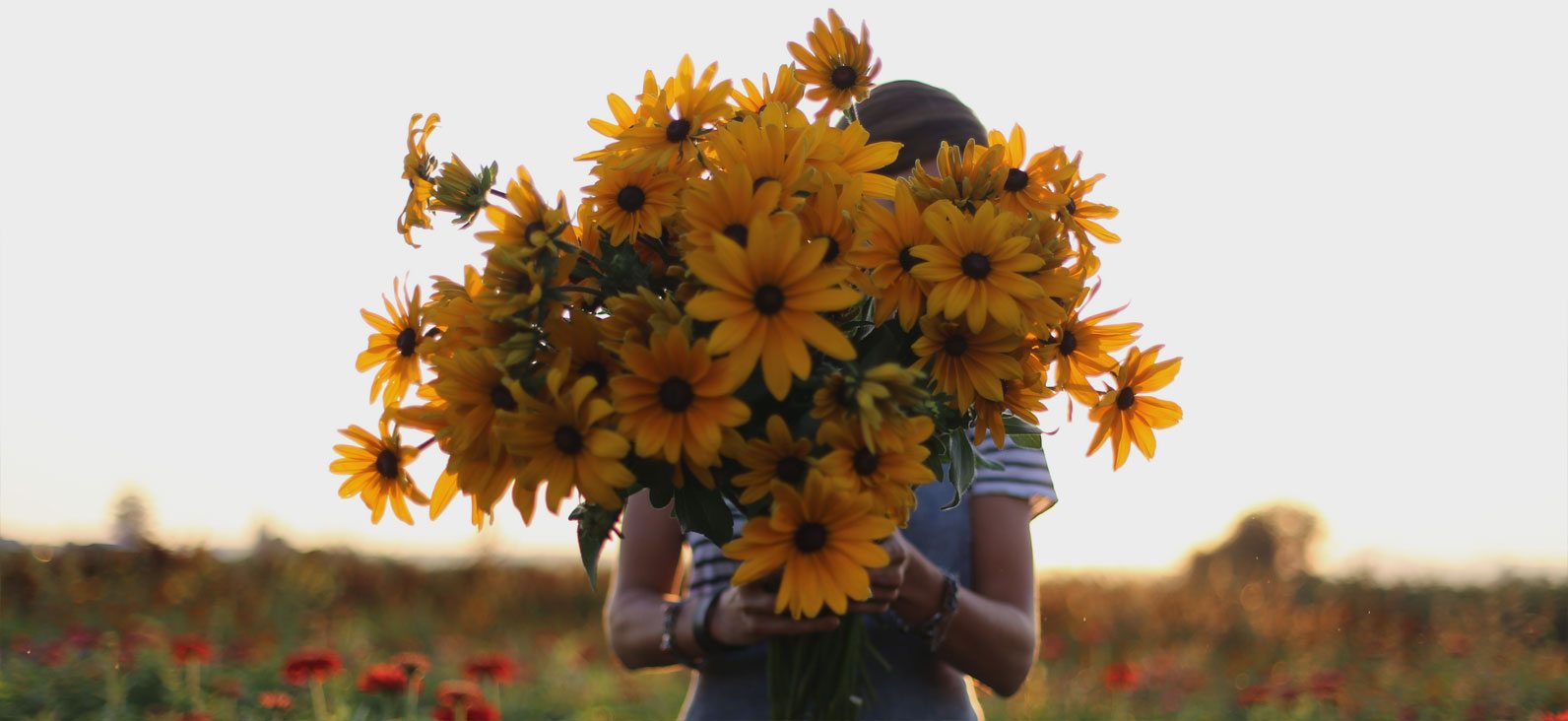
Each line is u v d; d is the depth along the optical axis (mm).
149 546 11047
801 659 1429
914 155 1586
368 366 1257
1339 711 6465
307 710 4289
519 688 6422
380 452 1234
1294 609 11281
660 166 1181
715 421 1045
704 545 1631
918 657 1558
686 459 1128
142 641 5195
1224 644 10539
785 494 1067
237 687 4352
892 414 1082
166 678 4695
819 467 1076
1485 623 10094
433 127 1271
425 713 4332
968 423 1246
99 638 5320
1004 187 1238
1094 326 1278
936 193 1196
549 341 1141
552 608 12625
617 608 1715
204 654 4500
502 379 1115
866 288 1135
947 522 1627
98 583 10266
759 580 1353
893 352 1194
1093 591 11922
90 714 4348
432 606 11945
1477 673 7969
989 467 1331
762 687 1564
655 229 1168
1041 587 12117
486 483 1136
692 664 1583
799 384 1146
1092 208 1288
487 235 1188
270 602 10383
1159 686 7816
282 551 12156
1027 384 1218
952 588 1473
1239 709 6961
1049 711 6832
